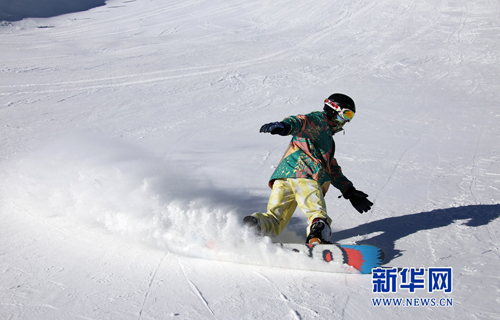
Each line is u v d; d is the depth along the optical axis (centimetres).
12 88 1165
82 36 2303
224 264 297
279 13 2719
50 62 1555
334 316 230
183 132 793
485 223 370
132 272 282
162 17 2833
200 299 246
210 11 2923
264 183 509
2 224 367
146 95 1124
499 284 265
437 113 905
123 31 2458
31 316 227
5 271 281
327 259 281
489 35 1883
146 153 638
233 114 940
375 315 231
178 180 482
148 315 229
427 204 425
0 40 2108
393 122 837
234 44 1981
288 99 1076
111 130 805
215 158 623
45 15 2909
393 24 2227
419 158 604
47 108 984
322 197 314
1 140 720
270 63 1569
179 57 1681
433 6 2461
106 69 1451
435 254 311
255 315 230
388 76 1343
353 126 812
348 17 2455
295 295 252
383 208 418
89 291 255
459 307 240
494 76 1291
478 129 770
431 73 1369
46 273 279
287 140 734
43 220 376
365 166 570
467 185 482
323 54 1719
